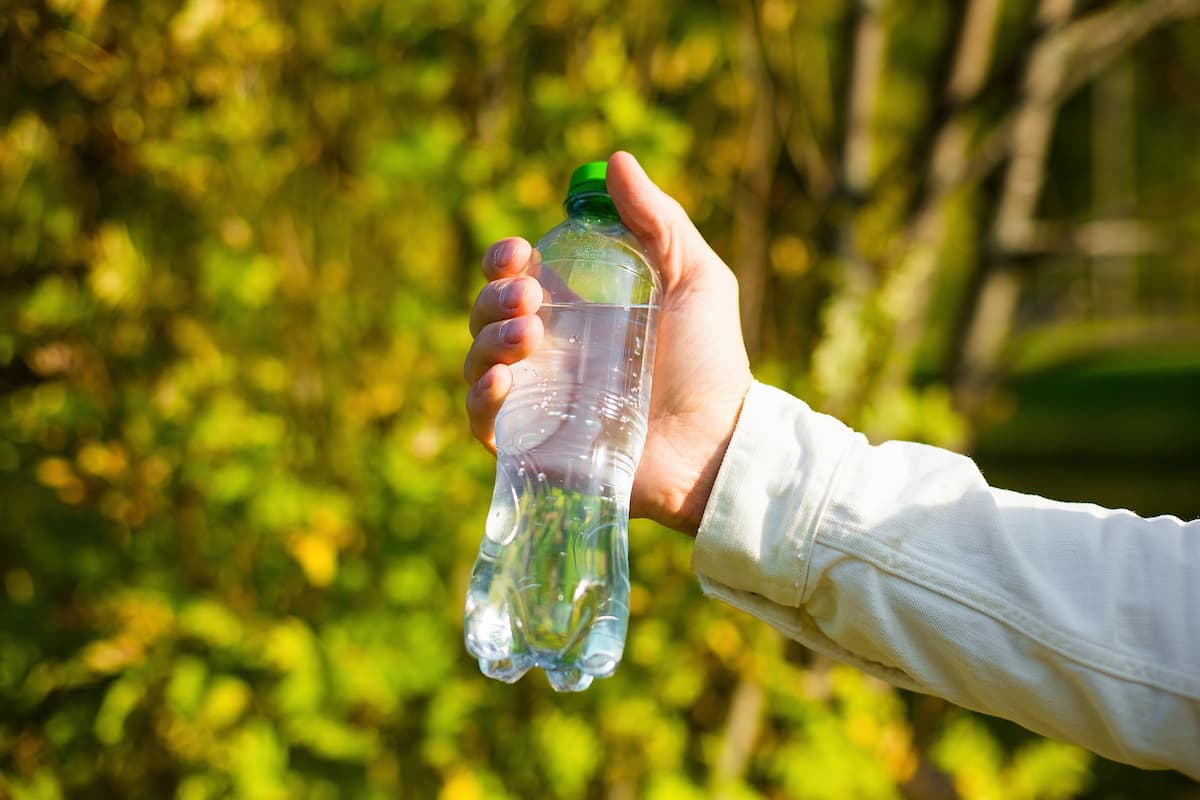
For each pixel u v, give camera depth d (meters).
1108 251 3.27
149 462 2.48
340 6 2.56
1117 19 3.12
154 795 2.54
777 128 3.09
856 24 3.00
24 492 2.60
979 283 3.25
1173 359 11.25
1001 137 3.07
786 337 2.97
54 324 2.52
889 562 1.12
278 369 2.56
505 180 2.49
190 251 2.61
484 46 2.58
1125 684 1.01
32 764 2.53
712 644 2.54
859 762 2.59
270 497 2.38
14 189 2.53
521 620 1.31
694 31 2.92
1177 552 1.05
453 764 2.49
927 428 2.65
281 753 2.35
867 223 3.01
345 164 2.63
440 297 2.56
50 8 2.35
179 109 2.49
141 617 2.41
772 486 1.18
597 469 1.31
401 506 2.39
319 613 2.47
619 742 2.55
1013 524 1.11
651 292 1.34
